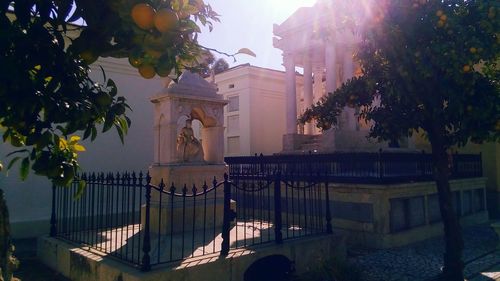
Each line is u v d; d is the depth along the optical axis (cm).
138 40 175
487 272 706
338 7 539
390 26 480
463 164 1286
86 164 1112
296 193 1099
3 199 204
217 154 898
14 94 193
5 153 984
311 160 1096
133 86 1211
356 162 988
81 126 214
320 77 2094
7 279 197
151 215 824
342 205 992
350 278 620
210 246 661
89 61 205
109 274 537
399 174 995
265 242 666
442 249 894
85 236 782
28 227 1005
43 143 209
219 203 870
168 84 852
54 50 207
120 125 244
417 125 611
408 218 995
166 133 832
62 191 904
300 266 666
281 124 2198
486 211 1341
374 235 914
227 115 2211
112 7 184
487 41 470
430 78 516
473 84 499
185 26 188
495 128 500
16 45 197
